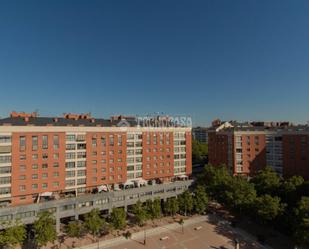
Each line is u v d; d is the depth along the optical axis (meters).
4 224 80.50
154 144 119.81
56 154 95.38
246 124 172.50
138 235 87.12
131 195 106.38
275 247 78.00
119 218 86.75
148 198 109.06
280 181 110.88
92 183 103.19
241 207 96.56
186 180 126.19
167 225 95.62
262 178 110.56
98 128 104.44
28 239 83.25
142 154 116.31
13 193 87.50
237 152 135.25
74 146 99.19
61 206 90.62
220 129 153.88
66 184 97.75
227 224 96.62
